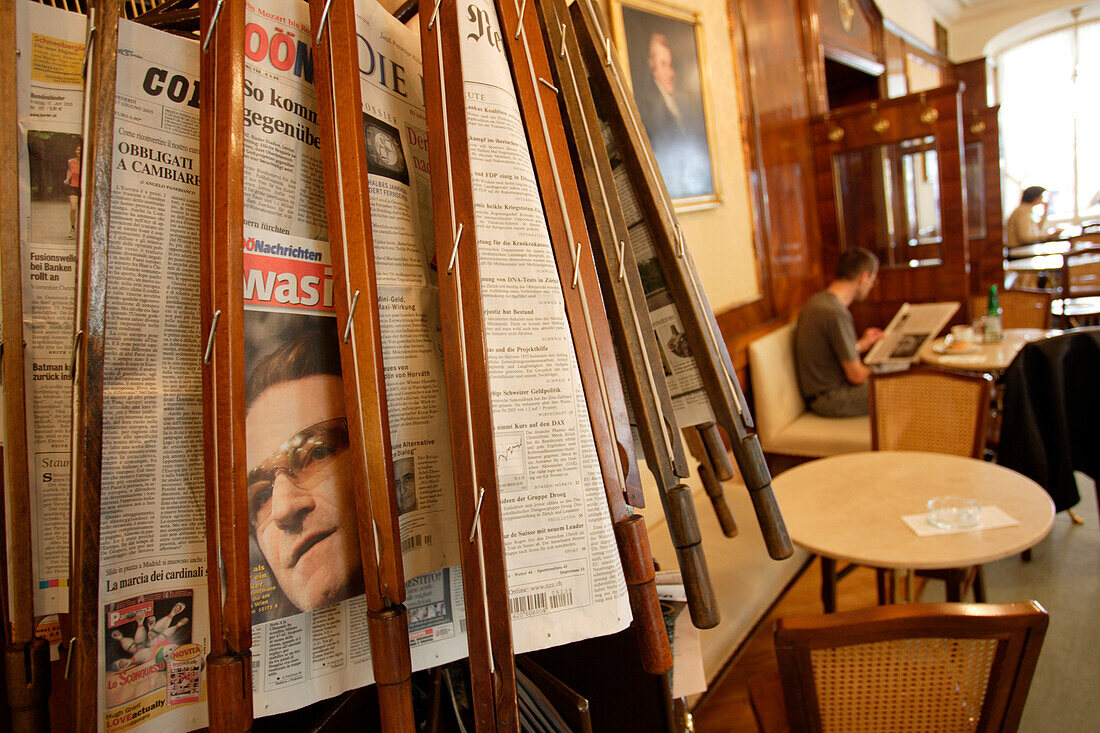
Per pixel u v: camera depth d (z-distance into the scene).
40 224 0.54
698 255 3.18
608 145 0.76
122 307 0.54
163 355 0.56
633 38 2.77
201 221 0.52
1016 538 1.51
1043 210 7.74
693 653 1.09
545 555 0.58
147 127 0.55
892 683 1.03
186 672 0.58
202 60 0.52
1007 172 10.51
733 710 1.94
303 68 0.57
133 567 0.55
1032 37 9.98
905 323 3.56
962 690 1.02
